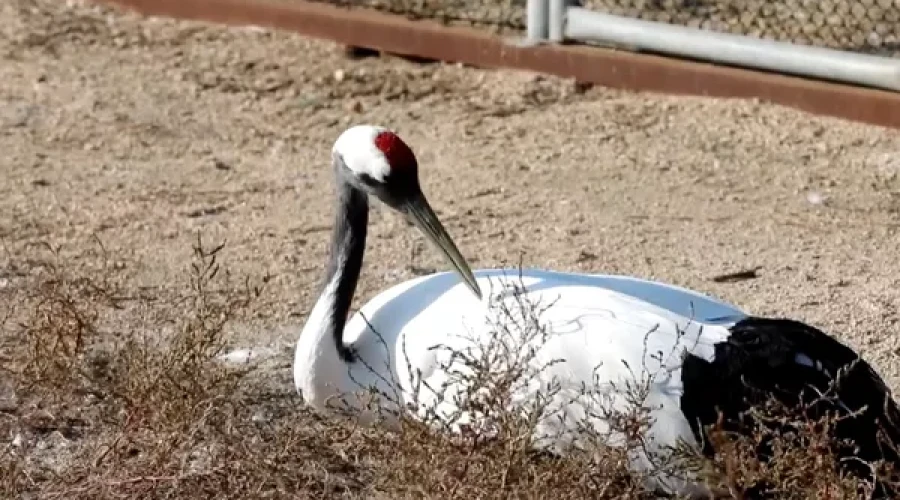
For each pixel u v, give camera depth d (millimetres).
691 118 12867
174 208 11102
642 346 6980
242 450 7348
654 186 11586
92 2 15820
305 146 12500
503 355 6840
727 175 11805
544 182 11664
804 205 11211
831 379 6863
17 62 14273
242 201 11281
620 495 6793
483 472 6684
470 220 10914
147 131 12711
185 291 9617
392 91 13625
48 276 9617
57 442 7770
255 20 15055
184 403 7441
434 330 7293
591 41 13750
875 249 10414
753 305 9500
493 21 14297
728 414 6832
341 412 7465
